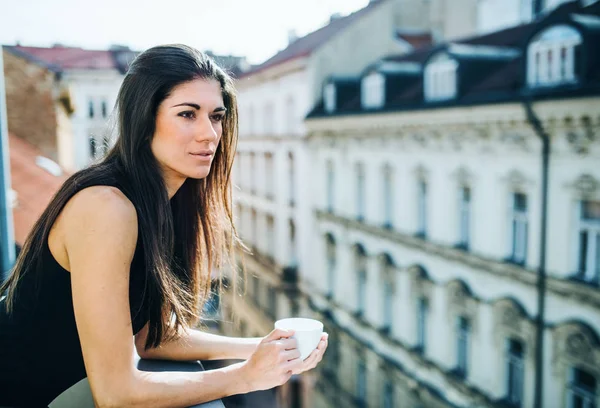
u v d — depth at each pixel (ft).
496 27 53.67
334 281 61.52
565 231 32.94
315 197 63.67
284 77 68.59
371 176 52.60
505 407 38.45
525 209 36.09
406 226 47.80
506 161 36.73
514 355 38.01
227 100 4.10
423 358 47.06
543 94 33.04
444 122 41.55
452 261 42.55
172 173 3.77
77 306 3.10
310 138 63.52
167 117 3.43
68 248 3.18
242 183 85.87
